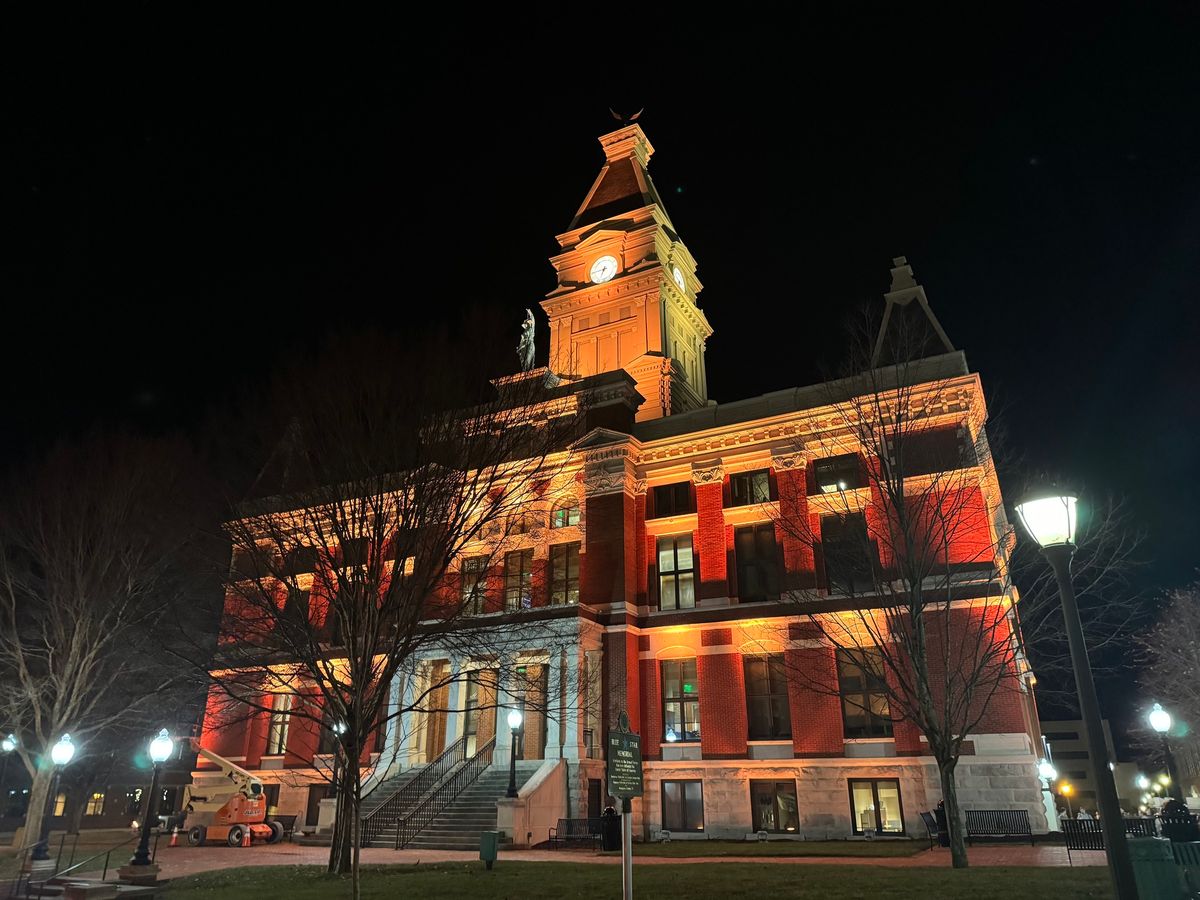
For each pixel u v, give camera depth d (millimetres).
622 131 58875
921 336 35000
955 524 25078
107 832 50188
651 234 52031
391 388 21156
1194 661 56781
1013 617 26891
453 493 20984
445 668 35375
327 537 24734
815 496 31875
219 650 27281
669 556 35281
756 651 31766
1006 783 26344
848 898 13141
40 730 30062
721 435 35000
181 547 29578
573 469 36469
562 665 31375
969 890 13461
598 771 30891
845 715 29922
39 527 31266
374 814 29250
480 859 22094
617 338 49844
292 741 37406
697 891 14367
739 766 30578
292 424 23031
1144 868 10109
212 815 31938
